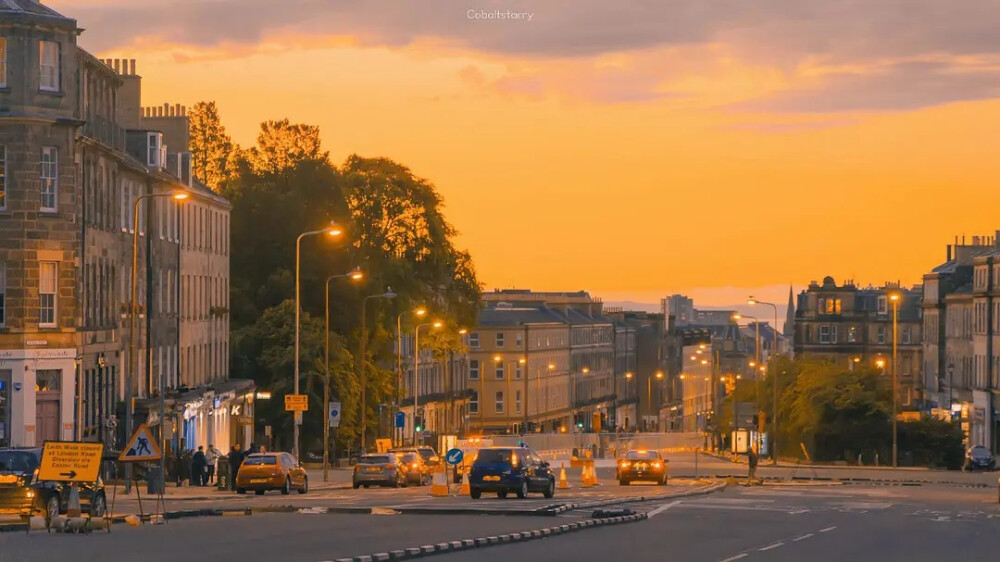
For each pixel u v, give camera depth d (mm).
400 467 135250
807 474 174375
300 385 183625
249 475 112000
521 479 104000
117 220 140000
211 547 59812
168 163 168250
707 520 82938
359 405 191000
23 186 119062
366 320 196750
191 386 169500
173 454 133125
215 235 183625
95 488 72188
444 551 60219
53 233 120375
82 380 125938
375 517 80312
